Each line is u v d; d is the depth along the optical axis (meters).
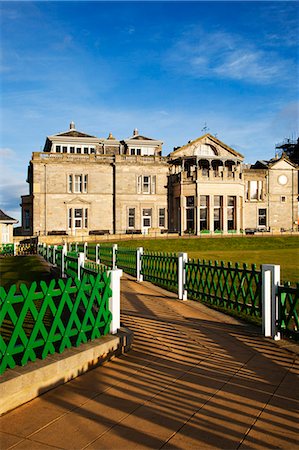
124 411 4.80
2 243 35.88
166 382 5.72
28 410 4.82
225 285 10.55
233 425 4.48
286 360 6.73
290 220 55.19
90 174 48.62
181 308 10.99
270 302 8.15
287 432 4.34
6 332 7.93
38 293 5.61
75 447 4.04
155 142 52.69
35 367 5.28
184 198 48.06
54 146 50.25
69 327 6.11
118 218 49.00
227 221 48.28
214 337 8.11
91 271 9.34
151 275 15.72
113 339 6.72
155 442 4.13
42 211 47.00
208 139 51.97
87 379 5.79
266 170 54.56
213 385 5.63
